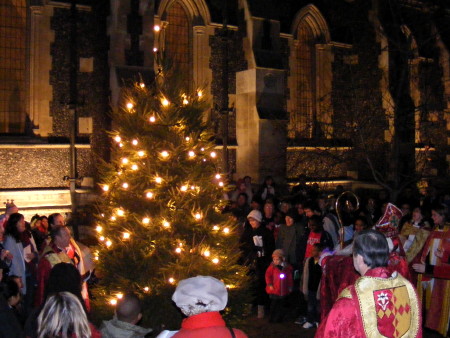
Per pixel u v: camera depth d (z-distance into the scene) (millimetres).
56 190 15094
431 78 20703
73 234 14289
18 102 15070
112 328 4457
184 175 6922
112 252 6938
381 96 19672
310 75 20484
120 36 15438
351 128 16422
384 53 20594
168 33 17438
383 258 3557
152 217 6797
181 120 7039
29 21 15102
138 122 7016
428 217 10023
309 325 8945
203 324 3100
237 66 18375
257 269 9609
